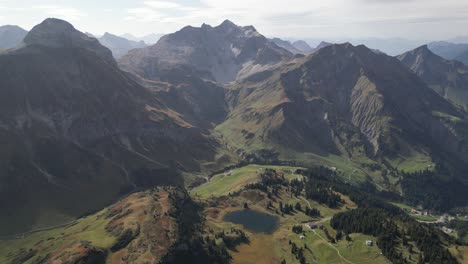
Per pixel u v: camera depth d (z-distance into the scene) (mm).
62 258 196500
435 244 196250
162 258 192500
